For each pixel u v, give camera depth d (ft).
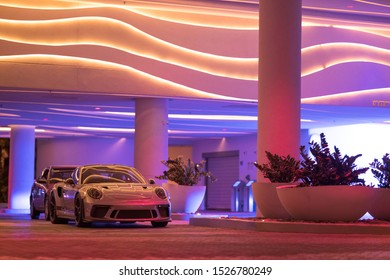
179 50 68.08
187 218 64.90
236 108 75.82
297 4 49.93
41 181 65.82
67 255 25.81
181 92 67.92
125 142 121.29
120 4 65.67
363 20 70.85
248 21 70.74
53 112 82.02
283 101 49.29
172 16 68.13
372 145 98.17
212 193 117.80
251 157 107.76
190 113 82.12
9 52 62.64
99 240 33.78
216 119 87.76
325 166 42.14
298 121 49.78
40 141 124.57
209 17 69.46
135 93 66.28
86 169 51.03
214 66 69.26
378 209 45.70
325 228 39.63
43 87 63.26
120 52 65.92
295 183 45.21
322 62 73.26
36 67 63.16
